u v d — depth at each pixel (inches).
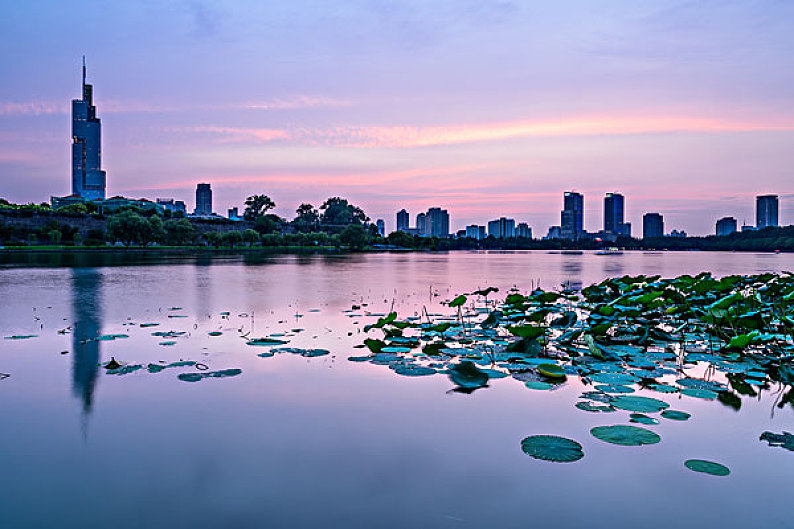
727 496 161.5
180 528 143.9
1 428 214.8
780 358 333.1
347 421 223.6
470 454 191.2
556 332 445.7
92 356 340.8
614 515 151.3
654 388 274.7
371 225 6491.1
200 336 412.8
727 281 501.0
